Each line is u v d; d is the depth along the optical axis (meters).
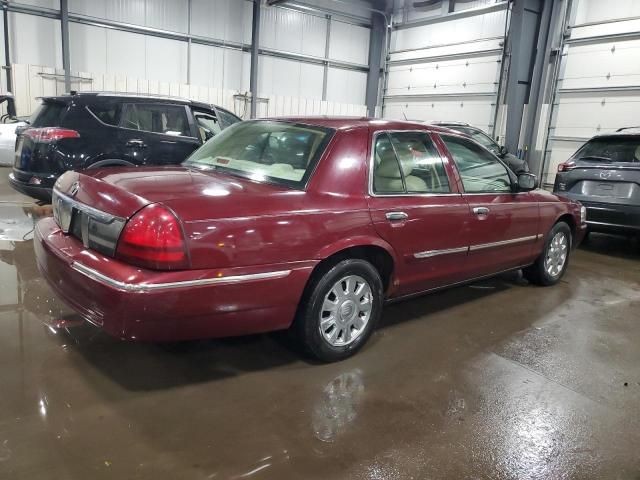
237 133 3.33
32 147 4.90
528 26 11.89
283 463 1.97
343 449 2.08
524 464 2.06
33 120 5.30
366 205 2.80
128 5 12.18
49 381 2.45
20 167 5.07
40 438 2.01
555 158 11.68
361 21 16.19
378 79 16.36
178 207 2.19
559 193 6.36
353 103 16.78
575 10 11.05
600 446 2.21
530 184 3.85
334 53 15.90
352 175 2.80
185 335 2.27
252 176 2.81
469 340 3.31
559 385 2.76
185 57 13.25
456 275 3.52
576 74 11.14
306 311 2.64
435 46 14.40
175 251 2.12
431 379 2.73
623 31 10.27
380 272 3.10
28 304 3.34
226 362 2.78
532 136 12.14
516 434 2.27
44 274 2.65
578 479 1.99
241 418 2.25
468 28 13.46
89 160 5.03
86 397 2.34
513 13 11.73
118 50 12.26
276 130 3.11
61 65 11.59
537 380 2.80
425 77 14.86
